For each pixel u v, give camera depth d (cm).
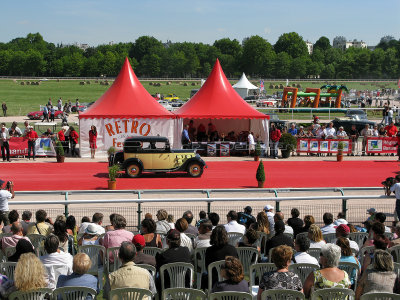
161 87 13062
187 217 1136
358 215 1594
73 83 13688
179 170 2391
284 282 652
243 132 3147
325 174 2525
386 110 4478
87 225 1101
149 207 1669
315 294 664
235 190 1403
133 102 2977
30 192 1412
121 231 948
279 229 938
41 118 5328
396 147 3078
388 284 691
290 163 2830
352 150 3075
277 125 3828
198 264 941
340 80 16362
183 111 3047
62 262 798
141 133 2909
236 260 677
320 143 3045
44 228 1082
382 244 813
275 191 1409
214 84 3169
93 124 2881
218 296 653
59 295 696
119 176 2409
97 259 942
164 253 828
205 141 3144
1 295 677
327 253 688
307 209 1644
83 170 2542
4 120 5153
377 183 2314
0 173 2441
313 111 6081
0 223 1205
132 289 668
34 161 2772
